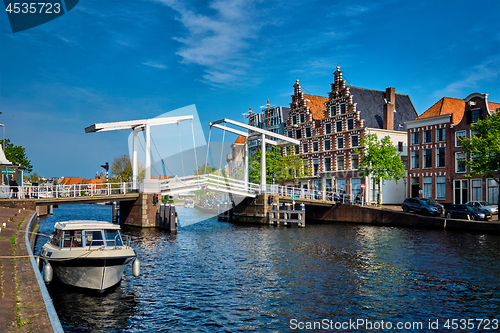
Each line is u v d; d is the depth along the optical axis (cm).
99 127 3372
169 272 1783
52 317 802
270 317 1219
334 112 5144
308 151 5562
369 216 3844
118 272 1483
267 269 1836
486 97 3625
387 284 1561
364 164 4134
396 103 5228
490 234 2828
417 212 3556
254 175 5234
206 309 1288
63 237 1538
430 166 4109
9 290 968
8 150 6469
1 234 1806
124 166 6550
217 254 2222
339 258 2078
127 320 1191
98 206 8156
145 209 3538
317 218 4509
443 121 3984
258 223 4066
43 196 3703
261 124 7062
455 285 1541
